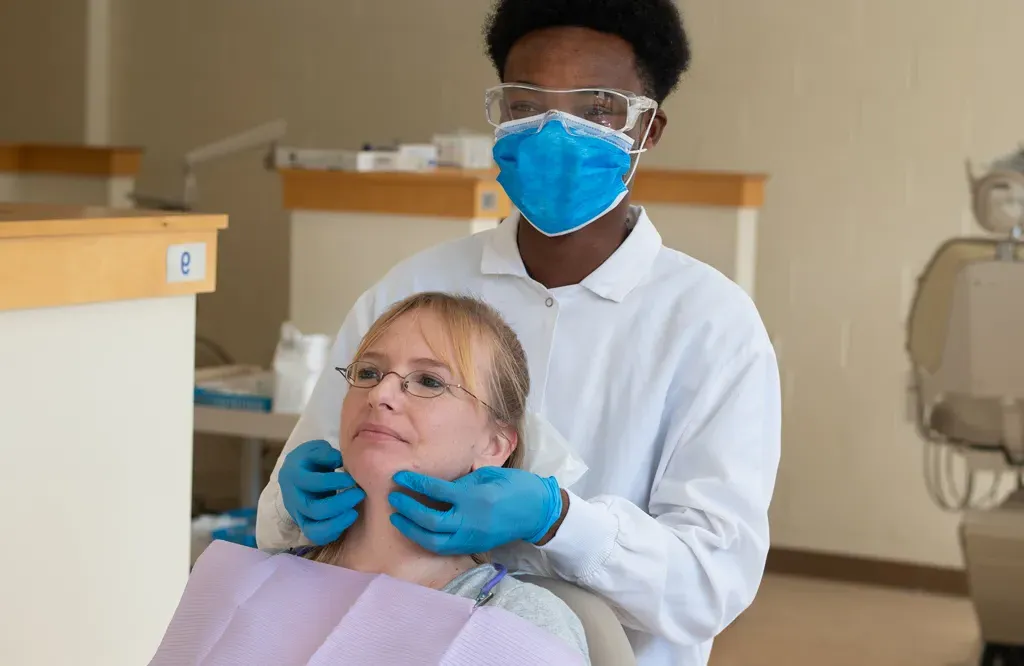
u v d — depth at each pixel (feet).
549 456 4.36
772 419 4.56
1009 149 13.57
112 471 6.61
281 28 16.24
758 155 14.43
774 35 14.25
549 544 4.02
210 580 4.25
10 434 6.04
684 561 4.22
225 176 16.46
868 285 14.15
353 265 11.06
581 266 4.77
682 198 12.48
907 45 13.82
